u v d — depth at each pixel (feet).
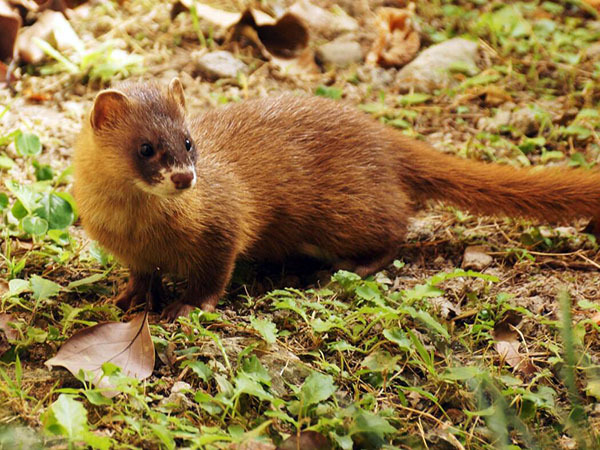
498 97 42.34
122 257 27.48
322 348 25.80
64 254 29.27
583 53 46.39
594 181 31.83
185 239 26.78
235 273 30.17
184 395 23.00
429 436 22.54
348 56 44.62
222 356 24.58
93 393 21.72
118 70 41.70
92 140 25.39
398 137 32.81
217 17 45.42
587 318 28.09
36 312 26.55
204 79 42.63
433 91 42.98
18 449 20.21
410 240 33.12
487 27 48.75
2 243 30.40
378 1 49.37
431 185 32.42
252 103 31.04
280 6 47.26
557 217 32.30
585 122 39.99
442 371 25.02
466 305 28.43
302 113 30.89
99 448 20.12
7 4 43.16
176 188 24.49
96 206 26.27
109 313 26.84
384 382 24.12
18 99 40.14
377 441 21.94
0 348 24.58
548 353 26.25
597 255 31.78
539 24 49.47
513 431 23.06
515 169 32.71
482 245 32.45
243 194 28.48
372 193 30.71
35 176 34.32
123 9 47.24
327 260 31.53
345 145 30.76
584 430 22.11
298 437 21.12
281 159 29.73
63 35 43.24
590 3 51.88
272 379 23.98
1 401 22.17
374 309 25.55
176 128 25.18
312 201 30.07
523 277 30.58
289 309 27.30
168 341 24.88
